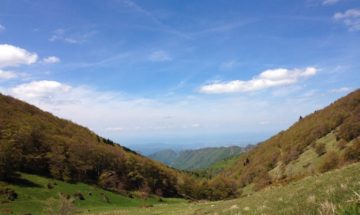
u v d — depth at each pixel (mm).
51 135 152375
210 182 171000
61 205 61625
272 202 24141
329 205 9828
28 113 183375
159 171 165750
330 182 23188
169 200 139375
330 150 162000
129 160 161375
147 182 154750
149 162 169000
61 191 106938
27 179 109938
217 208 41094
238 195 168875
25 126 146125
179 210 58656
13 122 150000
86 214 80750
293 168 175750
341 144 150250
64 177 121938
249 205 29188
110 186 138000
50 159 127875
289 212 15859
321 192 19531
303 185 28984
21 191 95812
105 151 155375
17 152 118688
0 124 141875
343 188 17000
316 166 151125
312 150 184500
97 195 115125
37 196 95625
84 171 137500
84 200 105938
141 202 121500
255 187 180625
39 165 125188
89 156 144875
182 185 168250
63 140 148500
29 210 83062
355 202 8203
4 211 78250
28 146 132500
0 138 129750
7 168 105250
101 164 148750
